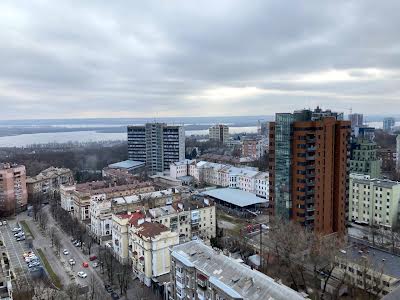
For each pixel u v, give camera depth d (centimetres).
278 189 13675
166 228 12331
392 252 12106
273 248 12288
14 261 14350
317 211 13212
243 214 19512
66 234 17625
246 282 7775
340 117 15162
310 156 12912
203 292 8550
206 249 9662
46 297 10975
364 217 17362
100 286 11975
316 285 10456
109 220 16225
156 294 11288
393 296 6931
